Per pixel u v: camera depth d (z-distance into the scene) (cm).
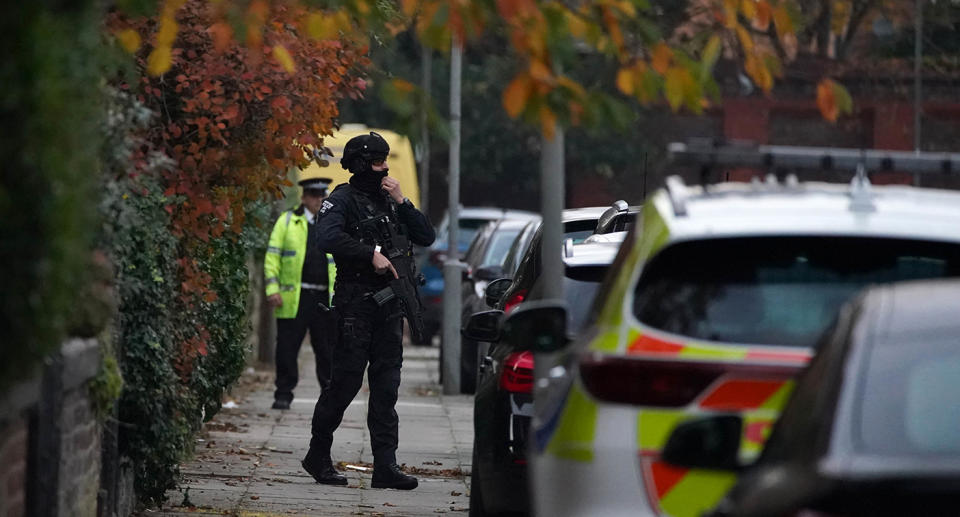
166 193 3003
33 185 1450
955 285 1382
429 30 1983
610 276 1953
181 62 3075
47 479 1975
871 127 11625
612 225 3494
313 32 2256
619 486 1608
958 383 1236
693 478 1594
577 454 1642
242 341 3962
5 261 1417
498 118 13688
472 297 6103
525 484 2634
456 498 3481
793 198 1842
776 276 1706
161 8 2434
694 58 2239
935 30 11200
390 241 3525
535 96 1980
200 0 3075
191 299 3231
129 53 2512
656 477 1598
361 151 3519
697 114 2128
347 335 3500
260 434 4516
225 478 3616
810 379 1343
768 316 1673
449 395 6122
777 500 1136
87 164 1661
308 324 5262
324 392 3566
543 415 1886
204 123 3147
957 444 1184
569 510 1645
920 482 1045
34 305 1461
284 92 3238
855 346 1295
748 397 1595
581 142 12325
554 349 2056
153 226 2708
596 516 1614
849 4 2625
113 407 2583
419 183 14125
